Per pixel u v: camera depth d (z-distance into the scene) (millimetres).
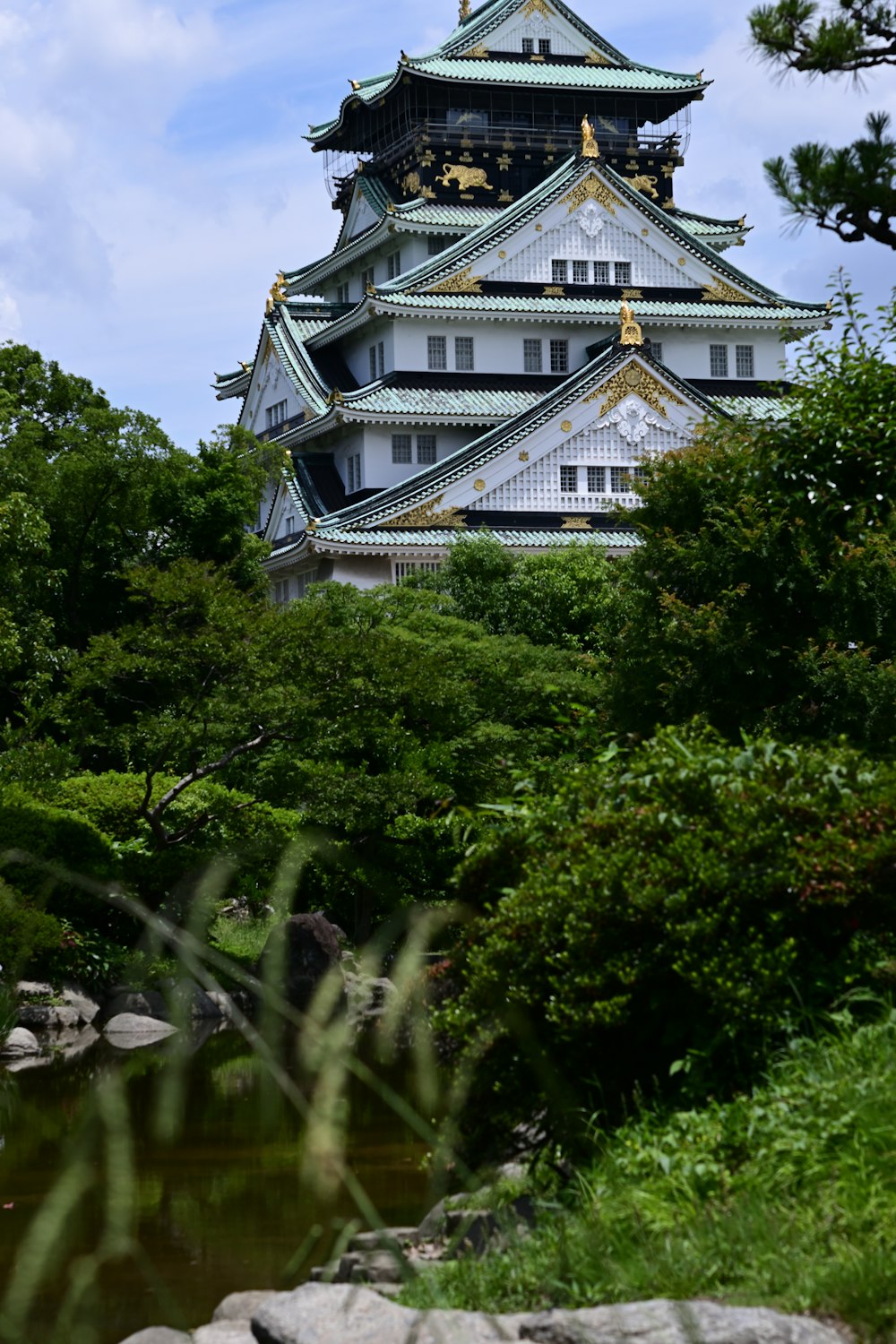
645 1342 6027
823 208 16312
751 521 20203
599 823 10000
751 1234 7152
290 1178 12969
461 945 10445
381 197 67688
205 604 26281
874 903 9273
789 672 19859
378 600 32219
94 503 40906
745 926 9312
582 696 28812
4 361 46750
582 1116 9188
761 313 61906
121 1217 4672
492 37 67750
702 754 10258
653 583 21719
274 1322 6883
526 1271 7531
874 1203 7004
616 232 61406
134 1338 7434
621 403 54750
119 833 28078
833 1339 6066
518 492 53719
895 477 18391
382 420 56344
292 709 25766
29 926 14492
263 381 67125
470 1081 9633
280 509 61969
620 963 9109
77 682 26156
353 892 29672
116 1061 20438
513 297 59844
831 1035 8734
